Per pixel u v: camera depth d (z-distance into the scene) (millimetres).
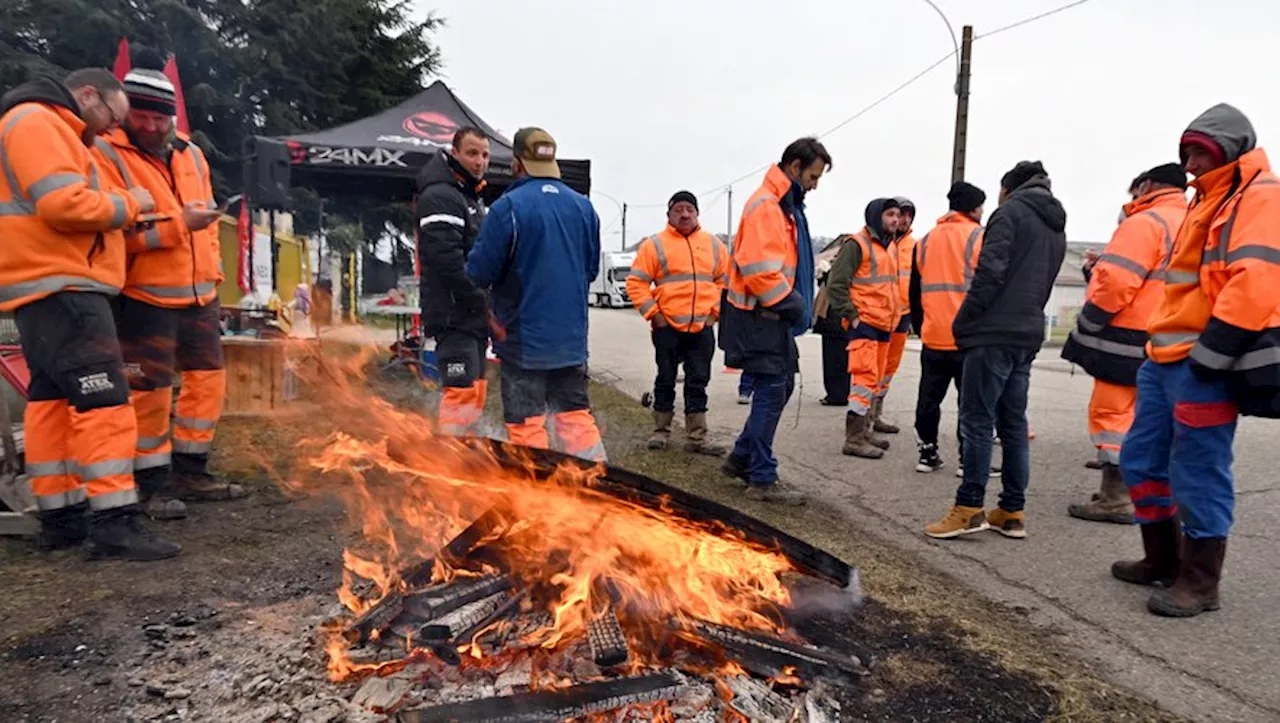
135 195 3822
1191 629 3324
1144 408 3713
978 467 4484
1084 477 5848
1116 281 4523
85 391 3600
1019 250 4289
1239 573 3938
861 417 6590
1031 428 7652
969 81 20594
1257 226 3080
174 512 4352
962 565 4109
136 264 4203
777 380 5082
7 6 17344
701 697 2396
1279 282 3027
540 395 4289
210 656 2705
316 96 22453
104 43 17969
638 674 2475
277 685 2451
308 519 4383
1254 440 6914
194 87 19109
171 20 18688
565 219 4211
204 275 4551
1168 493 3693
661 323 6512
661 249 6383
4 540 3938
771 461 5176
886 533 4637
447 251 4645
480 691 2389
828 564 3080
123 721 2332
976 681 2777
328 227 23984
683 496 2783
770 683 2602
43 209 3375
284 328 7953
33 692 2484
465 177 4992
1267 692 2797
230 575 3518
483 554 2953
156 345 4309
